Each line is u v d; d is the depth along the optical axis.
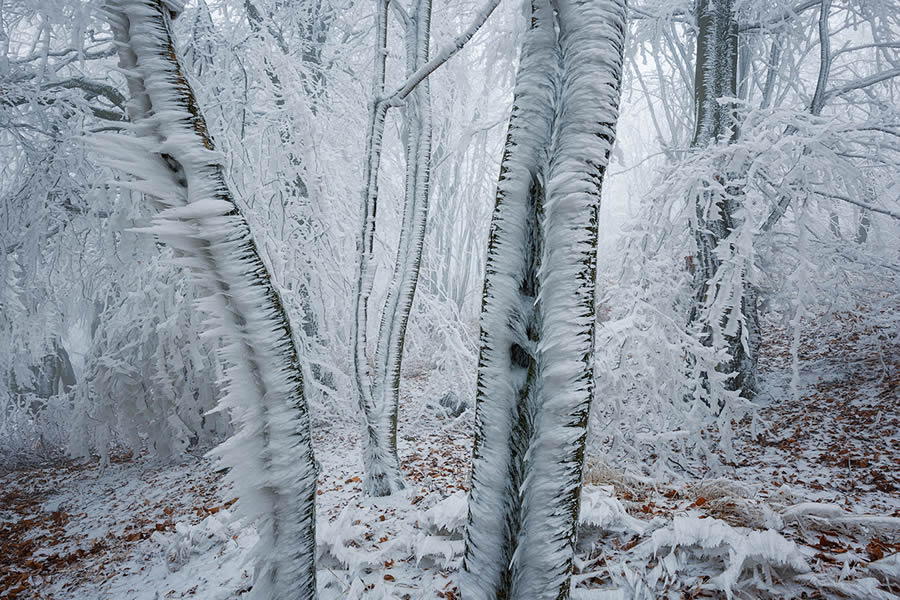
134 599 4.27
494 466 2.13
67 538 6.93
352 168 10.52
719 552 3.13
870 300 8.93
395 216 12.63
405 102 5.30
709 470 6.09
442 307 11.06
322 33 10.17
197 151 2.04
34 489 9.65
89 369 9.43
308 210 9.10
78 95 7.35
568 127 1.88
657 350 6.41
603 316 10.10
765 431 7.52
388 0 5.37
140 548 5.76
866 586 2.71
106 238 7.57
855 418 7.23
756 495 4.68
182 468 8.82
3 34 6.63
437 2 10.48
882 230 8.34
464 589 2.20
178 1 2.08
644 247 7.29
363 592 3.29
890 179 9.35
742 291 6.24
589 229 1.92
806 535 3.58
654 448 6.66
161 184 2.02
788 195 6.77
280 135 8.77
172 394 8.85
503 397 2.10
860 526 3.59
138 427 9.27
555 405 1.96
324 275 9.68
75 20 5.10
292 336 2.39
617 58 1.87
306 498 2.39
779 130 7.51
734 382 8.76
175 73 2.02
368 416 5.57
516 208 2.06
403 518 4.64
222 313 2.18
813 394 8.51
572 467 1.98
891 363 8.62
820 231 7.76
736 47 8.94
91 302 9.88
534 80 2.00
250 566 3.98
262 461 2.28
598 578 3.20
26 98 7.11
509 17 7.64
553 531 1.99
